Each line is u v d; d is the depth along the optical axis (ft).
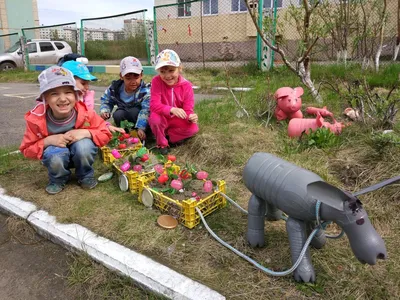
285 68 25.94
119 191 10.01
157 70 12.39
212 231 7.89
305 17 15.87
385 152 9.74
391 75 22.11
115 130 12.40
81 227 8.31
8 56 53.93
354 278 6.45
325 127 12.05
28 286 7.09
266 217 7.85
